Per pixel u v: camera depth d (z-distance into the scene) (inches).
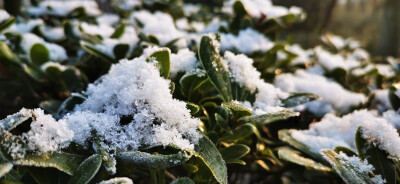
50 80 14.4
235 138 10.9
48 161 8.3
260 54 15.0
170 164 8.4
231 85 11.1
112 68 11.1
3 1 20.3
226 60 11.4
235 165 13.5
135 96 9.4
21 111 8.7
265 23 16.5
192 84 11.0
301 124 14.6
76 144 9.0
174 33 15.8
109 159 8.5
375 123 10.6
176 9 24.8
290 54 17.2
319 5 64.6
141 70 9.7
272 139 14.3
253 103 11.4
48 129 8.6
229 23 17.4
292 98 12.1
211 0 60.1
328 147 11.4
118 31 15.6
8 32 15.4
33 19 18.5
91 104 10.1
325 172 12.0
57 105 13.3
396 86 13.3
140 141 9.3
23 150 8.1
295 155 11.3
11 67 15.0
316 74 18.4
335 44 23.6
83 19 21.4
